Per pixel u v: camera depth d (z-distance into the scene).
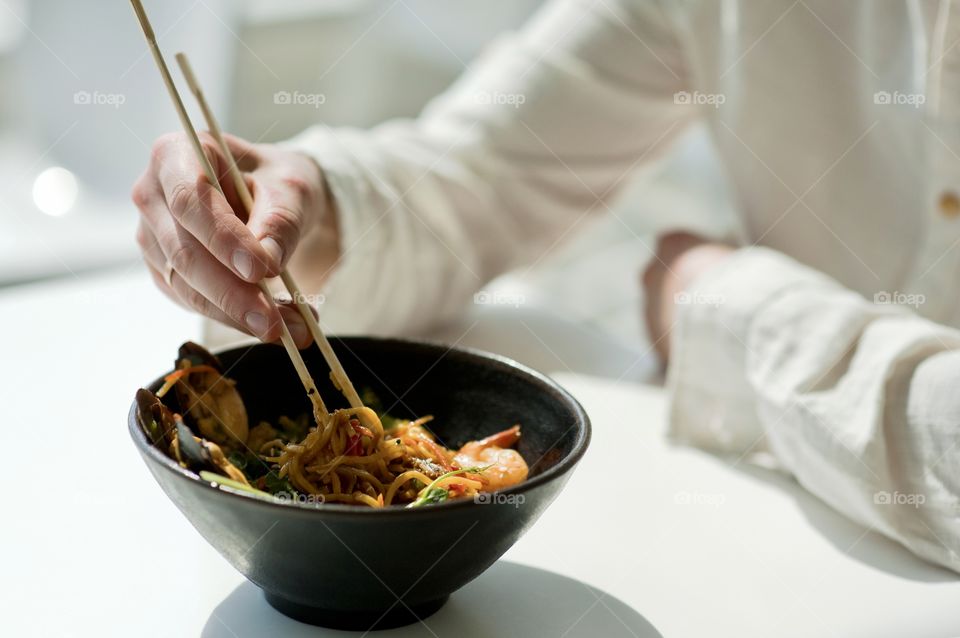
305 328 0.64
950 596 0.64
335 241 0.84
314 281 0.84
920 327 0.71
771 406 0.73
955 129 0.82
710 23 0.97
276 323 0.61
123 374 0.85
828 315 0.74
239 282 0.62
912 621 0.62
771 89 0.94
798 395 0.72
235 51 1.53
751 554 0.67
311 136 0.87
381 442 0.62
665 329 0.91
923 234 0.90
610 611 0.62
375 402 0.68
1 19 1.55
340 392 0.68
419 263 0.90
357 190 0.84
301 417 0.68
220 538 0.55
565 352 0.94
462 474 0.60
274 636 0.58
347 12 1.71
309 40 1.66
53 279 1.29
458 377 0.68
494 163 0.99
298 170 0.76
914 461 0.67
